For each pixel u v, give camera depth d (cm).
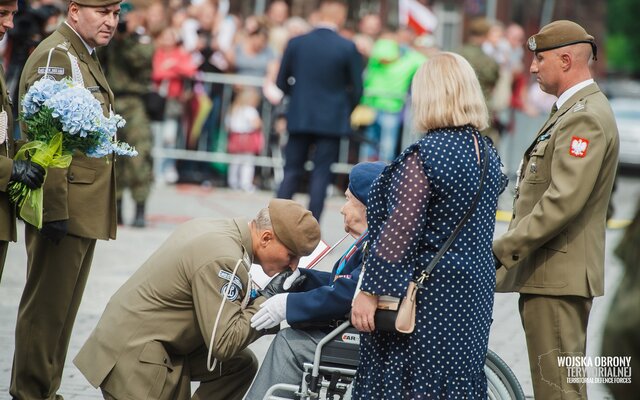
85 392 1269
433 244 892
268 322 977
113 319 1014
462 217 895
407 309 880
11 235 1079
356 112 2975
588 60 1063
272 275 1029
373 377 912
